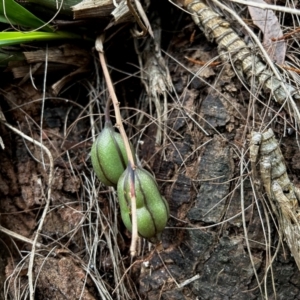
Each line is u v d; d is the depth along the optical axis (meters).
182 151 0.24
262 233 0.23
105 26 0.26
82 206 0.26
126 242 0.25
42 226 0.25
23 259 0.24
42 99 0.27
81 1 0.25
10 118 0.27
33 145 0.27
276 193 0.22
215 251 0.23
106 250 0.25
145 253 0.24
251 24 0.26
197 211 0.23
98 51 0.25
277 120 0.23
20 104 0.27
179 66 0.26
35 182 0.26
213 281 0.23
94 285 0.24
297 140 0.23
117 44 0.28
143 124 0.26
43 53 0.26
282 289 0.22
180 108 0.25
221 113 0.24
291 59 0.25
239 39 0.25
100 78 0.28
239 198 0.23
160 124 0.25
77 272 0.24
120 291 0.24
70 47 0.27
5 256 0.26
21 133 0.26
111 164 0.22
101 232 0.25
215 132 0.24
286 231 0.22
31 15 0.25
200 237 0.23
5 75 0.27
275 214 0.22
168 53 0.27
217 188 0.23
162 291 0.23
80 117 0.27
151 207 0.21
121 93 0.28
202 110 0.24
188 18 0.28
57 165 0.26
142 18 0.26
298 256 0.21
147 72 0.27
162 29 0.28
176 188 0.24
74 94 0.28
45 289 0.24
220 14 0.26
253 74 0.24
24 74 0.27
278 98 0.23
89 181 0.26
